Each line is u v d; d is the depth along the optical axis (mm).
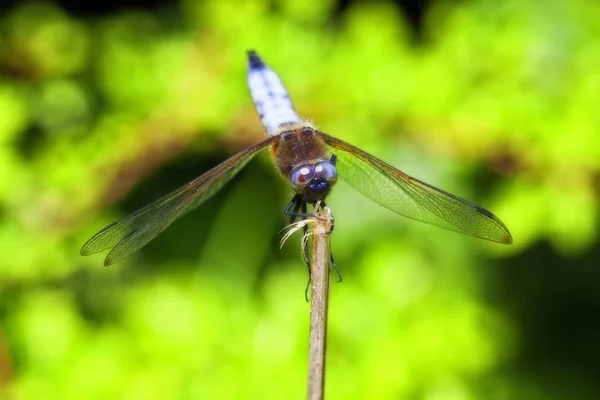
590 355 1236
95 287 1212
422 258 1195
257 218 1217
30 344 1185
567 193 1176
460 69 1190
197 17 1216
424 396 1179
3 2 1236
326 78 1189
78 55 1212
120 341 1184
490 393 1217
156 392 1174
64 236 1189
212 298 1190
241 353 1179
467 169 1194
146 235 1141
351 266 1198
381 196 1159
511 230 1178
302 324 1181
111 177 1191
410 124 1186
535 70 1186
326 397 1172
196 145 1201
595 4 1193
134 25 1218
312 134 1150
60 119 1210
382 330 1178
